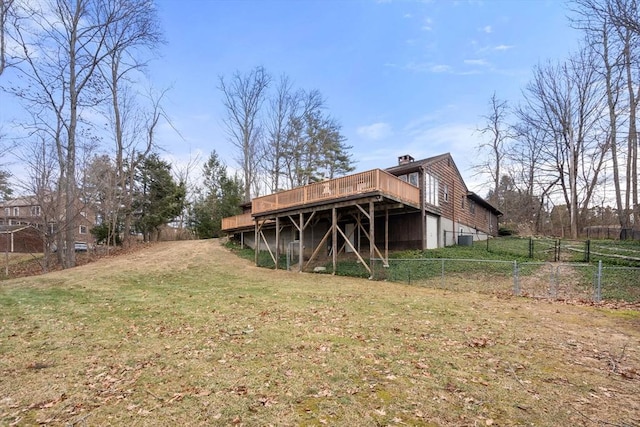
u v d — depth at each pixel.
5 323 6.92
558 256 14.59
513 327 6.13
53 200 18.88
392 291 10.27
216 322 6.80
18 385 4.02
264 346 5.27
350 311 7.54
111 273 14.76
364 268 14.68
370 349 5.04
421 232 17.11
